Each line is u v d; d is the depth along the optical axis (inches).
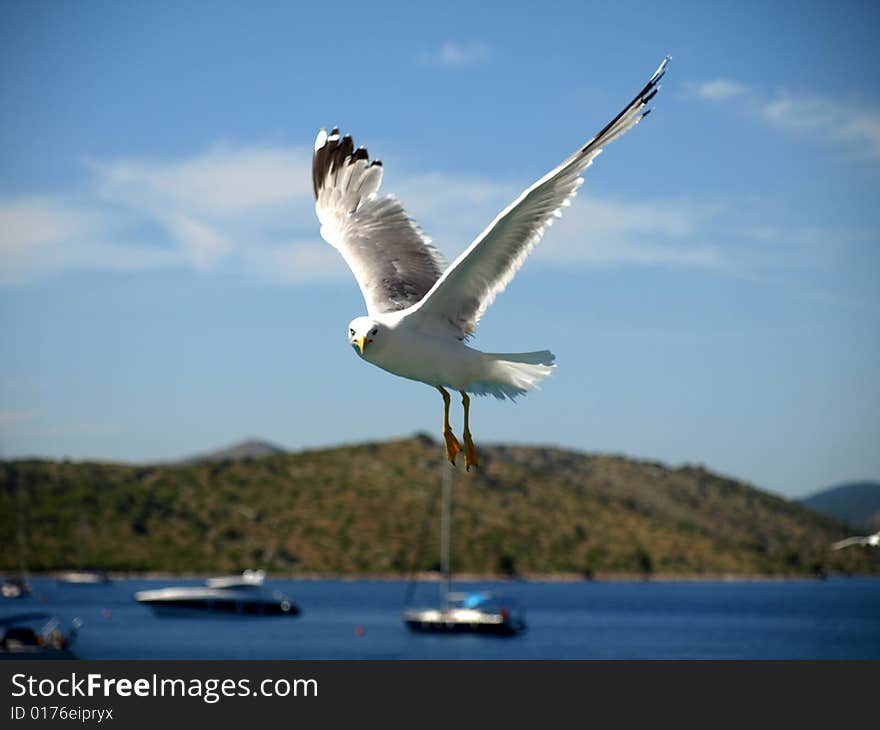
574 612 4052.7
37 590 4419.3
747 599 5007.4
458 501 5836.6
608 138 441.7
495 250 462.6
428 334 474.9
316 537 5428.2
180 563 5118.1
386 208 532.7
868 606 4475.9
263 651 2391.7
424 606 3924.7
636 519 6077.8
